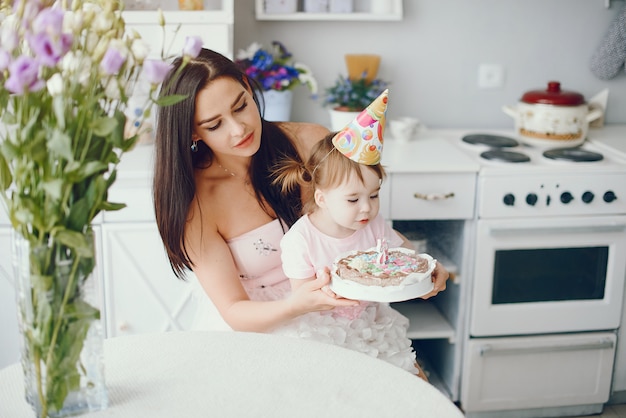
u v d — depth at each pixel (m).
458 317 2.61
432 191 2.47
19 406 1.21
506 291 2.57
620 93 3.05
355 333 1.66
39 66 0.98
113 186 2.34
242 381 1.27
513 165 2.47
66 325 1.11
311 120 2.96
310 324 1.64
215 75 1.56
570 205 2.51
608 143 2.72
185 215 1.64
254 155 1.78
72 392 1.15
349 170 1.57
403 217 2.48
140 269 2.43
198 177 1.75
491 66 2.97
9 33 1.00
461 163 2.45
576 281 2.59
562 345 2.60
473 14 2.91
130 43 1.07
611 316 2.63
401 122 2.72
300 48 2.88
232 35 2.59
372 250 1.58
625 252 2.56
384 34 2.90
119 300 2.45
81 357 1.14
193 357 1.34
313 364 1.33
